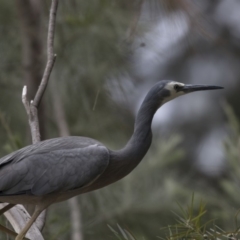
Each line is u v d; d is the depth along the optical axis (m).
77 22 11.66
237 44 18.06
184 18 10.21
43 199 7.40
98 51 12.23
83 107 12.49
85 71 12.28
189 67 17.45
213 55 17.64
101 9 11.89
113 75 12.48
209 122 17.55
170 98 7.81
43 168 7.36
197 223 6.88
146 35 11.86
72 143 7.56
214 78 17.73
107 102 12.68
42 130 12.02
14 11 12.60
